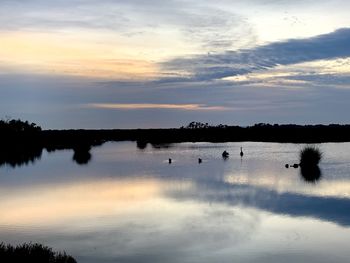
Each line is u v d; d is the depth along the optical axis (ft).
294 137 493.77
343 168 171.94
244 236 70.49
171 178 147.23
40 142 417.28
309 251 61.98
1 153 306.14
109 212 90.68
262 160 218.18
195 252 62.18
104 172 171.12
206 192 115.24
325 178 140.36
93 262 58.03
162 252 62.34
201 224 78.95
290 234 71.36
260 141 465.88
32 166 205.77
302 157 183.32
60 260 49.85
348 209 89.51
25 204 101.71
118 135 643.86
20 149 354.54
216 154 267.18
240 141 474.90
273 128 558.97
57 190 123.85
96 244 66.49
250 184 129.18
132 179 146.41
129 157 255.09
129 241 68.03
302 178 141.28
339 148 307.78
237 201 101.30
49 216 87.56
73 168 191.72
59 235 72.02
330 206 93.04
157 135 561.02
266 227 76.28
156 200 104.27
